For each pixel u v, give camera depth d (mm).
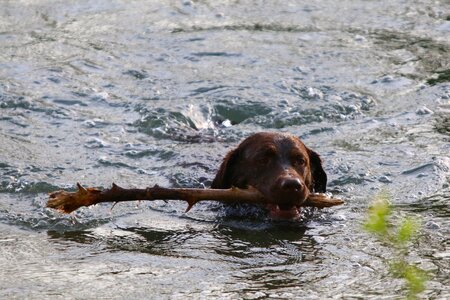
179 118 17938
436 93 19297
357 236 12820
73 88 19219
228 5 25016
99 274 11391
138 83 19609
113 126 17516
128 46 21797
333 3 25250
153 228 13242
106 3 24906
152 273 11453
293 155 14055
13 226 13133
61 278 11250
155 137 17188
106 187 14703
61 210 12469
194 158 16125
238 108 18438
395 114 18250
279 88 19359
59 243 12508
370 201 14266
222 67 20578
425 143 16672
